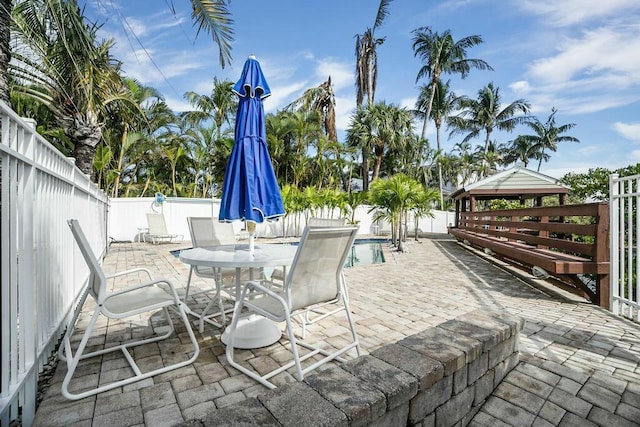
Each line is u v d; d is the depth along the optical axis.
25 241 1.89
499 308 3.72
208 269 3.59
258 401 1.24
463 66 20.86
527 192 10.80
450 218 17.67
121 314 2.11
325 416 1.15
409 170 21.17
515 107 26.62
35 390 1.91
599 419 1.79
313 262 2.16
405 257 8.20
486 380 1.93
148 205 12.16
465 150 28.55
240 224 13.29
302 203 13.61
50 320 2.50
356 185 25.28
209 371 2.23
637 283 3.24
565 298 4.16
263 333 2.71
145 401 1.89
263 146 3.15
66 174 3.31
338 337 2.85
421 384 1.43
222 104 16.39
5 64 2.94
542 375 2.18
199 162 16.73
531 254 4.88
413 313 3.53
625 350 2.58
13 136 1.81
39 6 3.63
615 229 3.60
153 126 14.03
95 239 5.88
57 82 4.87
